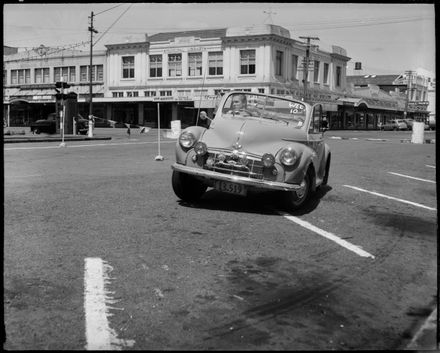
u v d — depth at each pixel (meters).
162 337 3.35
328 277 4.67
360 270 4.93
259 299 4.07
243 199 8.17
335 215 7.36
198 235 5.90
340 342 3.38
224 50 49.84
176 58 52.91
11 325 3.47
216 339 3.35
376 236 6.27
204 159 7.08
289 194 7.10
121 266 4.73
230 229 6.23
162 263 4.86
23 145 21.31
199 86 51.62
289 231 6.26
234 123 7.36
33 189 8.77
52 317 3.61
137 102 54.94
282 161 6.82
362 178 11.62
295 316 3.77
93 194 8.36
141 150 18.56
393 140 30.56
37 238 5.59
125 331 3.42
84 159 14.72
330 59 57.03
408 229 6.73
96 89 58.34
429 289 4.49
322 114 8.60
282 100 7.96
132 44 55.19
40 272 4.50
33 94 61.53
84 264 4.75
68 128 33.41
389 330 3.62
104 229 6.05
